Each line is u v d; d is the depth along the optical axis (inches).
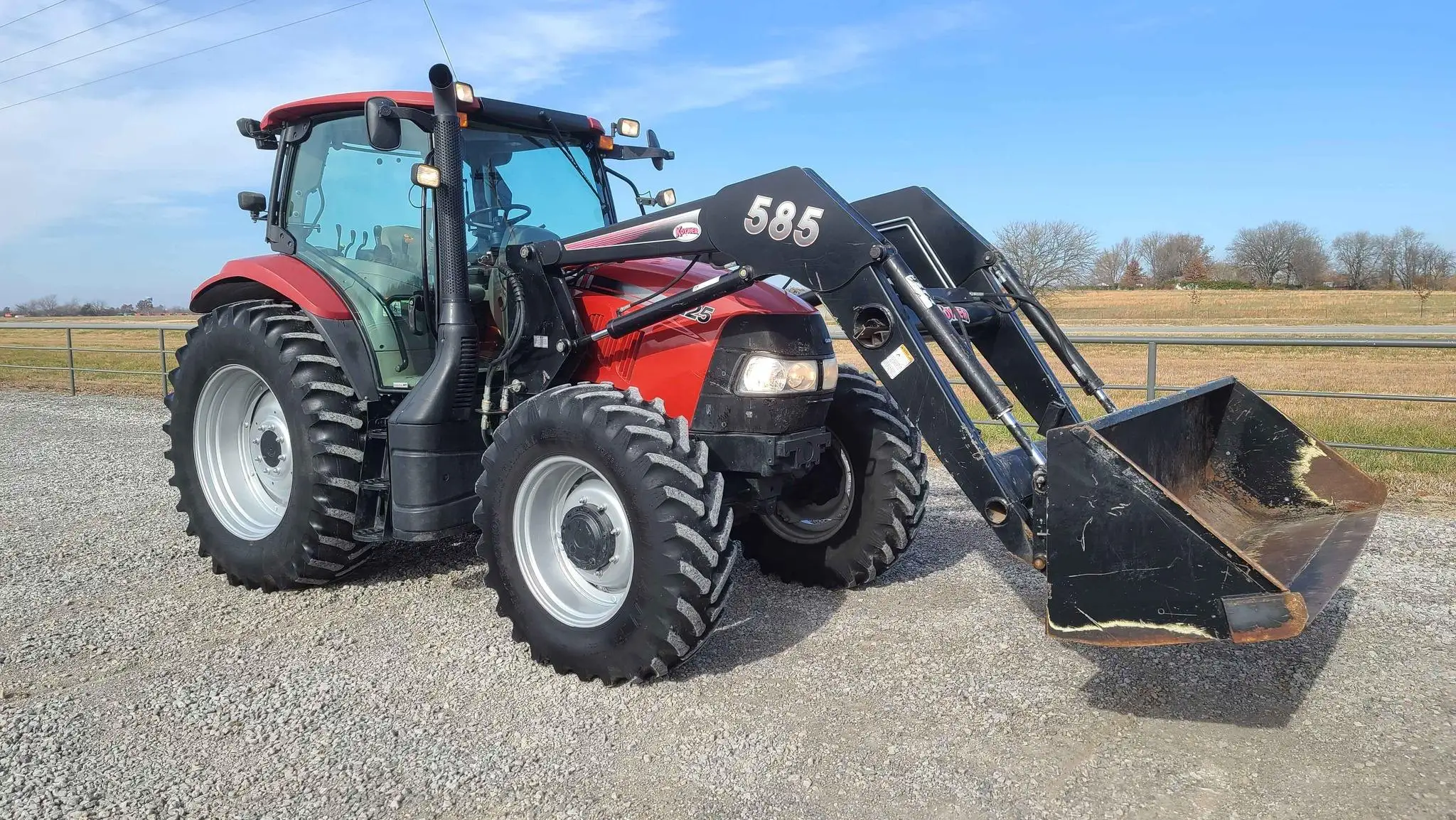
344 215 176.7
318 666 140.3
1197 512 140.9
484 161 170.6
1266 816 98.6
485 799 103.5
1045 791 104.1
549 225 179.6
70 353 540.4
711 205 136.3
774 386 139.7
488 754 113.4
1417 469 270.7
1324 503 141.8
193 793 104.5
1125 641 104.7
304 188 183.8
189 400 182.1
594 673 132.0
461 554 199.8
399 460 151.9
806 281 129.6
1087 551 106.3
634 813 100.3
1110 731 118.1
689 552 124.0
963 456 120.5
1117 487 104.1
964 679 134.3
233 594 174.4
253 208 193.8
